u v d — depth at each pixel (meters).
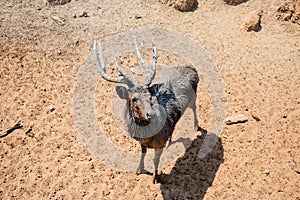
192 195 7.23
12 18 10.70
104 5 11.56
